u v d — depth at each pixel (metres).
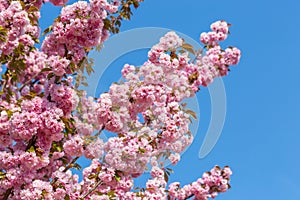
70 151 5.61
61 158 6.24
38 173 5.77
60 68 5.42
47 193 5.46
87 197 6.32
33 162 5.35
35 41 6.50
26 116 5.27
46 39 5.95
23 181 5.45
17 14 5.77
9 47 5.90
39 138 5.46
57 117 5.30
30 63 6.66
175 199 8.57
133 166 5.80
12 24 5.84
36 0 6.88
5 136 5.48
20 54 6.29
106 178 5.84
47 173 6.09
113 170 5.84
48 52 6.00
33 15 6.23
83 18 5.62
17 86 6.90
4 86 6.67
